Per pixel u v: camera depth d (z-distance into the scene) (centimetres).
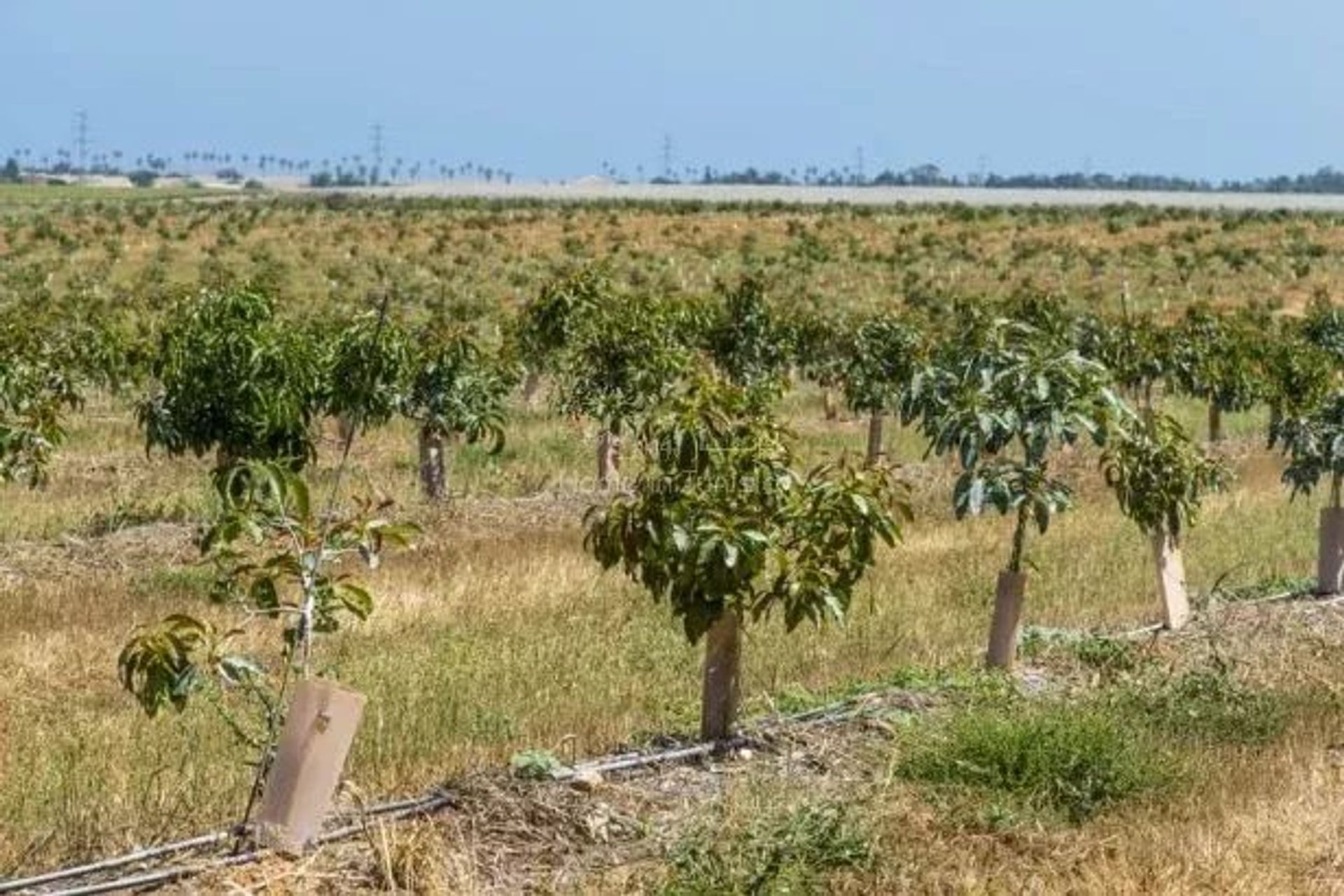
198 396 2125
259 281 2391
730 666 1189
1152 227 10525
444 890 916
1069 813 1099
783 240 9644
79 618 1717
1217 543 2219
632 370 2556
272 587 991
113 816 1014
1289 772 1176
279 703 1000
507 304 6612
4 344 2408
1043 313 3588
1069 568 2011
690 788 1112
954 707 1285
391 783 1093
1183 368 3556
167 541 2136
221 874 913
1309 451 1877
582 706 1330
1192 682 1366
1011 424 1380
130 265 7725
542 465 2958
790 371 4056
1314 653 1584
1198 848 1023
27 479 2595
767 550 1138
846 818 1011
